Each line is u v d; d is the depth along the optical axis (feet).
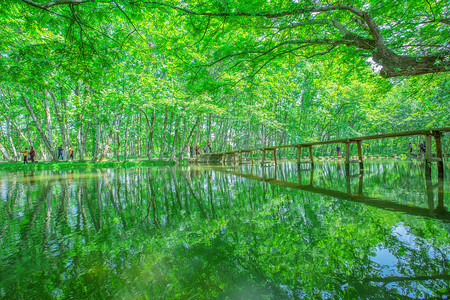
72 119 63.98
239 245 6.93
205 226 8.89
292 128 94.17
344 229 7.84
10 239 7.94
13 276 5.45
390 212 9.64
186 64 22.26
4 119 96.84
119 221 9.93
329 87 72.08
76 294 4.65
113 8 17.56
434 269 5.12
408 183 17.81
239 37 22.20
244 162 72.90
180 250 6.71
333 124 101.14
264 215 10.03
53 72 22.47
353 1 17.63
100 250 6.86
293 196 14.06
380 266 5.36
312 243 6.82
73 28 17.92
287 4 17.19
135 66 50.24
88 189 19.45
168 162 67.00
